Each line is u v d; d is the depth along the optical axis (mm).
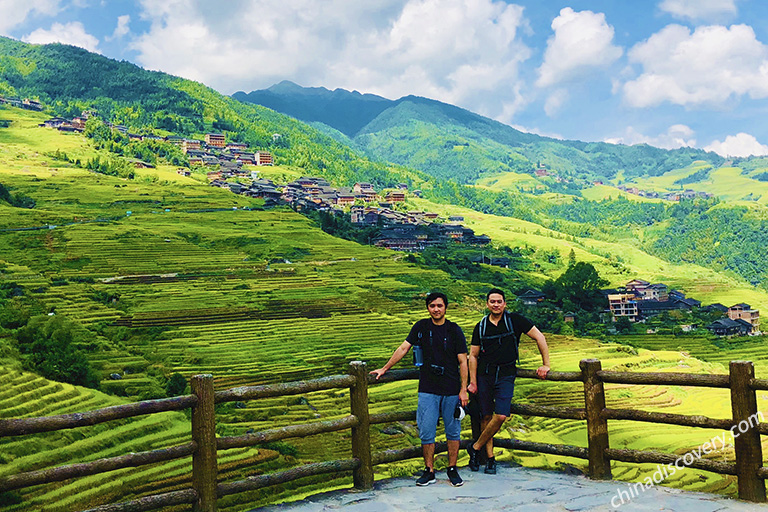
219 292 103875
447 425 9414
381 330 87500
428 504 8336
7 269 104625
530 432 50594
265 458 37938
